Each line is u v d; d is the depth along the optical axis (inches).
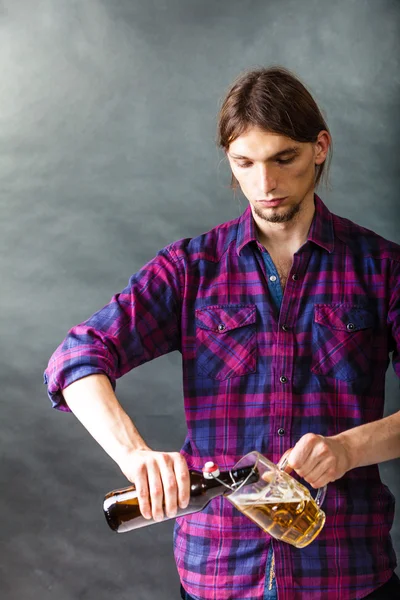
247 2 135.1
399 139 134.6
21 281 136.8
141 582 134.5
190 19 135.5
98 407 64.2
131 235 136.4
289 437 69.4
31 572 135.2
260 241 74.0
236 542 68.3
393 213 135.0
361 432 62.7
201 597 69.0
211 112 135.3
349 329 71.4
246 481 55.8
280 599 66.9
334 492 68.2
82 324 71.4
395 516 132.3
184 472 56.2
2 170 137.1
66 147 136.6
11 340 136.6
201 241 75.4
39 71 136.7
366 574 68.1
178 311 74.2
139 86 135.9
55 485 135.6
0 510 135.6
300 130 66.5
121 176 136.3
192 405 72.1
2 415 136.0
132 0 135.7
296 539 57.4
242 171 68.4
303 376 70.5
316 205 74.4
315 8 134.6
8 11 137.0
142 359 73.0
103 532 134.6
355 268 73.2
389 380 134.2
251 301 72.6
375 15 134.1
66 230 136.5
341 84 134.6
